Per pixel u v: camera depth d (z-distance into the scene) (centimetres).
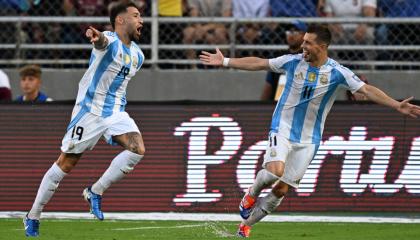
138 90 3475
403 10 3475
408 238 2403
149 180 2961
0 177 2980
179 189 2966
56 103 2997
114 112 2330
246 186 2975
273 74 3247
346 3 3484
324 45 2261
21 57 3497
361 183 2991
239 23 3450
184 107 2995
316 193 2967
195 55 3488
